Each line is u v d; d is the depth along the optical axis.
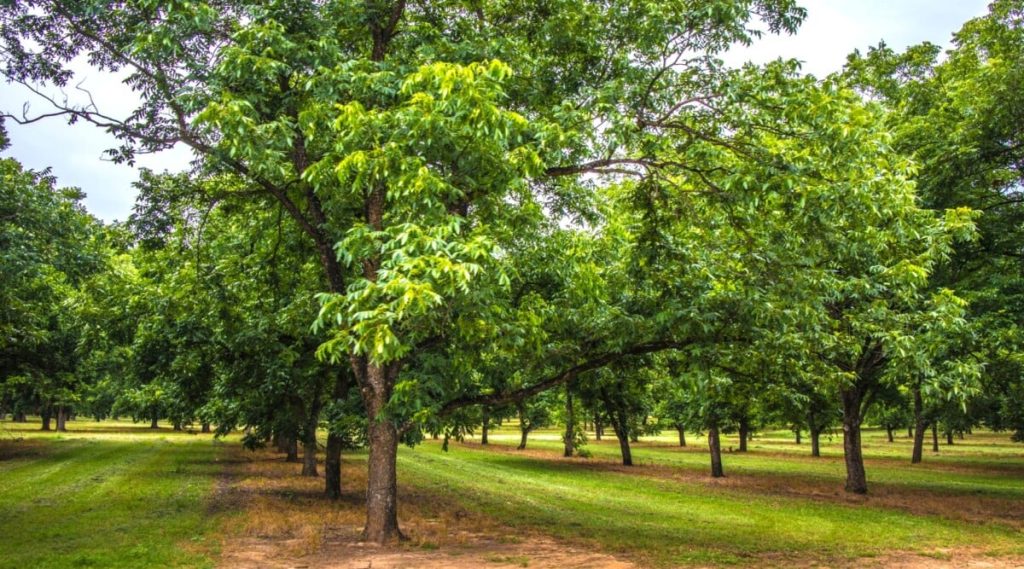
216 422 22.17
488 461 31.55
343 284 11.24
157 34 8.77
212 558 9.32
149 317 15.98
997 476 26.11
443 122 7.64
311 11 9.65
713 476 24.84
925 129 15.84
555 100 10.89
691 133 10.34
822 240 9.77
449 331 8.63
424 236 6.65
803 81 9.57
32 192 12.95
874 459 36.47
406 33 10.77
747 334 10.34
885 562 9.79
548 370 12.12
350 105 7.91
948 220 11.89
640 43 10.02
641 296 11.20
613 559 9.70
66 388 29.70
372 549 10.07
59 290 20.70
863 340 15.34
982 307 14.91
